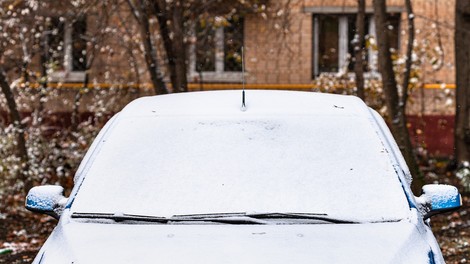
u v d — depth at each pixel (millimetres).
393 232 4098
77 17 15672
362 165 4598
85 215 4363
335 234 4062
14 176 12781
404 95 12727
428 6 20312
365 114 5047
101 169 4668
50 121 17672
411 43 12992
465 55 14406
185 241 3963
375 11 12578
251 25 20922
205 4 15805
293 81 21125
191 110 5098
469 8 14242
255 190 4445
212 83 21016
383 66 12555
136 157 4715
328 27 21141
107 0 15008
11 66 15758
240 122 4895
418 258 3932
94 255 3863
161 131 4887
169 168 4617
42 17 16297
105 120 17281
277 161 4617
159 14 12664
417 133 18516
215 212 4316
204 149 4719
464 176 13570
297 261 3721
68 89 19109
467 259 8828
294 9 20969
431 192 4582
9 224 11938
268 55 21016
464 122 14586
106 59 19531
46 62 16328
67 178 13984
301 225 4191
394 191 4445
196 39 18828
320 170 4562
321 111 5035
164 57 16953
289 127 4844
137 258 3795
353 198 4395
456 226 10852
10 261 9156
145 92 18188
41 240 10703
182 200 4406
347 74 16891
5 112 15703
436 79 20109
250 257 3750
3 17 15750
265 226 4180
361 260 3758
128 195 4473
